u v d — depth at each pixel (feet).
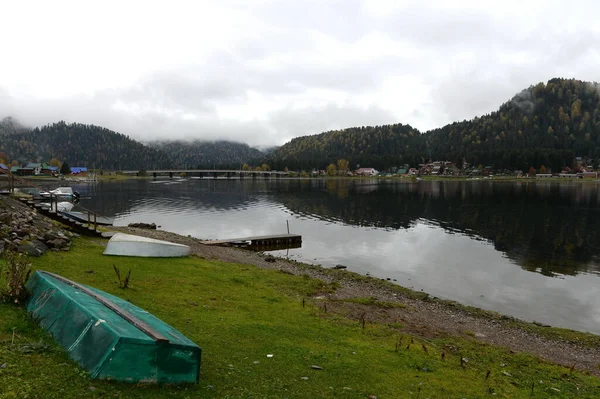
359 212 247.91
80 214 146.30
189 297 53.72
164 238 131.64
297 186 541.75
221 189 467.11
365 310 65.36
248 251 126.72
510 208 263.29
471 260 124.67
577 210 248.73
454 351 48.80
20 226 69.21
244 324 44.98
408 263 120.78
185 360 26.96
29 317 31.89
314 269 104.06
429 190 446.60
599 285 99.45
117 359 24.82
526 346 58.95
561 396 37.99
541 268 115.24
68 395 21.66
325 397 29.60
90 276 55.67
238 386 28.55
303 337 44.24
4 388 20.86
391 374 36.68
